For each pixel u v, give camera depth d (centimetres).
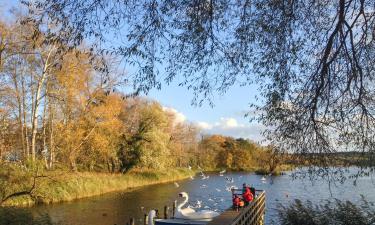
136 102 5644
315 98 926
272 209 2783
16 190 2544
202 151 9050
